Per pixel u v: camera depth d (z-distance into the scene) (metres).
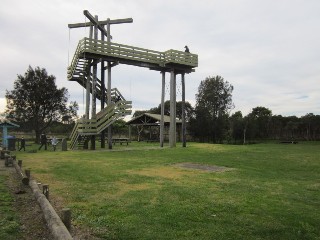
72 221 5.57
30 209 6.20
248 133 52.47
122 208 6.39
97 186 8.66
